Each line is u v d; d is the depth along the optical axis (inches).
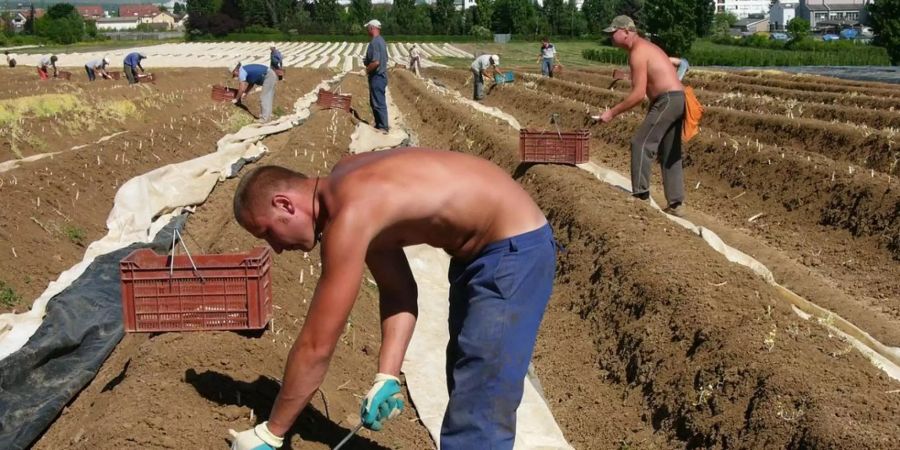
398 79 1333.7
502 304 147.9
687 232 311.4
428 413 229.6
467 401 150.4
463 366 150.9
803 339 213.9
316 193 145.6
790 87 949.8
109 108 670.5
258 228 146.4
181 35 4104.3
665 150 380.8
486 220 147.2
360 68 1697.8
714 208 441.4
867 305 313.0
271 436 145.2
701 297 239.0
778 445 179.2
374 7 3988.7
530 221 150.2
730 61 1852.9
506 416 150.7
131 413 169.0
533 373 265.9
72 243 349.7
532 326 150.3
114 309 266.7
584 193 366.0
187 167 431.2
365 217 137.7
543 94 860.0
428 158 147.8
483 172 149.9
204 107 724.7
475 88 1013.2
